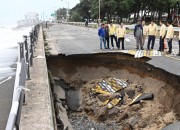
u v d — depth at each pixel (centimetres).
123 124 1148
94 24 6394
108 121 1202
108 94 1380
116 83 1488
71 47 2128
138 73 1473
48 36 3422
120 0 6725
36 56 1429
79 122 1218
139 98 1245
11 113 320
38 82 854
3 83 891
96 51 1820
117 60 1642
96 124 1191
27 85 813
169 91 1131
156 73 1302
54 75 1655
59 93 1395
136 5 6806
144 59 1495
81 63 1720
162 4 6175
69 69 1703
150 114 1102
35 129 507
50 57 1681
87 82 1648
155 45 2198
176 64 1345
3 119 553
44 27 6294
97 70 1692
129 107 1232
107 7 6950
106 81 1559
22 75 514
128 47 2047
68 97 1513
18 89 438
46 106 633
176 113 970
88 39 2942
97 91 1468
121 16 7288
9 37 2409
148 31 1828
